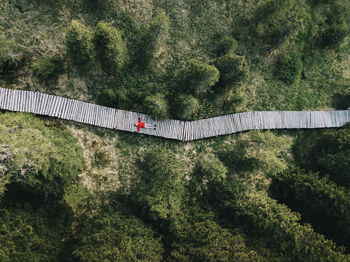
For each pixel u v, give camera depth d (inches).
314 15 2065.7
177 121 1785.2
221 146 1844.2
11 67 1615.4
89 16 1769.2
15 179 1343.5
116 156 1726.1
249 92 1925.4
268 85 1961.1
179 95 1738.4
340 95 2039.9
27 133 1418.6
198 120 1813.5
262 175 1850.4
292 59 1982.0
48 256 1396.4
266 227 1572.3
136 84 1782.7
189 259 1456.7
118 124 1721.2
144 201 1604.3
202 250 1441.9
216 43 1909.4
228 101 1855.3
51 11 1720.0
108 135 1727.4
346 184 1727.4
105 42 1601.9
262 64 1967.3
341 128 1945.1
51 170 1418.6
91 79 1731.1
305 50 2039.9
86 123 1691.7
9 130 1411.2
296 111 1930.4
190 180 1786.4
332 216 1708.9
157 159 1660.9
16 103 1588.3
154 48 1753.2
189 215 1651.1
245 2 1966.0
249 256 1445.6
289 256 1535.4
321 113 1947.6
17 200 1473.9
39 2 1708.9
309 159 1895.9
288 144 1833.2
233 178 1814.7
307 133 1936.5
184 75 1748.3
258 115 1873.8
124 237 1428.4
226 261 1414.9
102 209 1663.4
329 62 2085.4
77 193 1552.7
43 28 1696.6
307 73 2044.8
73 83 1700.3
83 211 1640.0
